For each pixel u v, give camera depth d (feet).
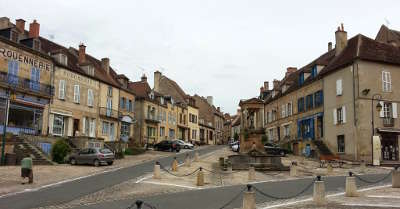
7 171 69.00
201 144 239.30
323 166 88.43
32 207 39.27
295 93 146.10
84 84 123.95
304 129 137.18
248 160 82.28
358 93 102.32
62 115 113.09
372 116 100.99
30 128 100.94
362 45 108.88
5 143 82.79
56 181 60.44
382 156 100.78
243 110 96.53
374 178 63.57
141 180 61.21
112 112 139.03
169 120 199.21
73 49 136.56
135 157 113.80
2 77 92.48
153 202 41.24
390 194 44.96
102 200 43.62
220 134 306.35
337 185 54.70
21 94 97.96
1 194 47.80
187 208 37.50
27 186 54.65
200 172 56.75
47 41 123.75
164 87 223.71
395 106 104.78
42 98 105.29
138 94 174.40
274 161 81.61
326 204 38.17
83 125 122.31
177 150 144.36
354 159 102.58
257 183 58.59
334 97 114.73
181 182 59.57
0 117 92.32
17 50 97.91
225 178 65.41
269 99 179.93
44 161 85.20
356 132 101.91
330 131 116.47
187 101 229.86
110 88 139.74
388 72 106.11
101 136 132.16
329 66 119.96
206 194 46.98
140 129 168.55
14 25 106.32
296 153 133.28
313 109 129.49
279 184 56.59
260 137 91.04
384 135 102.06
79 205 40.40
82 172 73.72
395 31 129.70
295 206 37.58
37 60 104.37
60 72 113.09
